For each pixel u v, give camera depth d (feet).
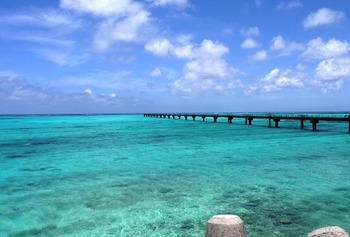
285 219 22.13
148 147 66.18
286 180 33.65
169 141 78.23
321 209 24.20
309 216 22.70
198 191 29.81
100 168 42.93
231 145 66.59
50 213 24.39
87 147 67.97
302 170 38.83
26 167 44.45
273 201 26.35
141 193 29.43
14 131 126.93
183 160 48.26
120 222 22.25
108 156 53.98
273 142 70.33
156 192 29.66
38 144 75.00
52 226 21.80
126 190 30.63
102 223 22.15
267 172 37.88
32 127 162.40
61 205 26.30
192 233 20.16
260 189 30.19
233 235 10.59
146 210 24.62
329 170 38.65
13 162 48.80
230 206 25.17
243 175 36.40
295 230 20.18
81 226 21.70
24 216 23.82
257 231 20.04
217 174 37.24
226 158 49.24
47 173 40.06
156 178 35.70
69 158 52.34
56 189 31.60
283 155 51.16
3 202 27.30
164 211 24.31
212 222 10.87
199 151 58.08
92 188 31.71
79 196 28.86
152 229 20.92
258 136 86.69
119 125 179.52
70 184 33.71
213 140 78.33
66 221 22.67
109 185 32.81
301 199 26.84
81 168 43.19
